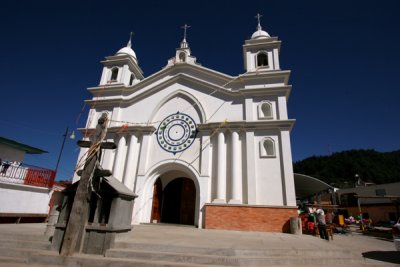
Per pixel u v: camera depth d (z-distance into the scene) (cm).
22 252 644
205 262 581
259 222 1210
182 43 1919
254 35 1848
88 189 686
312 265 639
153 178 1511
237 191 1316
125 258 599
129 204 756
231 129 1456
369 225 2114
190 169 1428
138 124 1656
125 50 2030
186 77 1686
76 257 596
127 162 1537
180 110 1623
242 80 1594
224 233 1059
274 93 1504
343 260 685
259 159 1366
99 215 679
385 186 3247
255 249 651
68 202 705
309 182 1758
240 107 1532
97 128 750
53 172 1634
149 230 1056
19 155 1820
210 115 1550
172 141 1541
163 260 591
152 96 1723
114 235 656
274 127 1405
